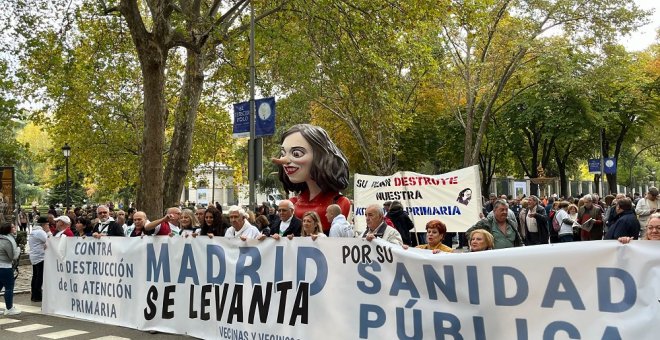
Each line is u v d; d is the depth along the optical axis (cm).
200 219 1079
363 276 559
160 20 1389
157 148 1452
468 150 3059
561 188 4088
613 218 939
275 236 638
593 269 424
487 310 475
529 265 453
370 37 1634
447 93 3203
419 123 3934
